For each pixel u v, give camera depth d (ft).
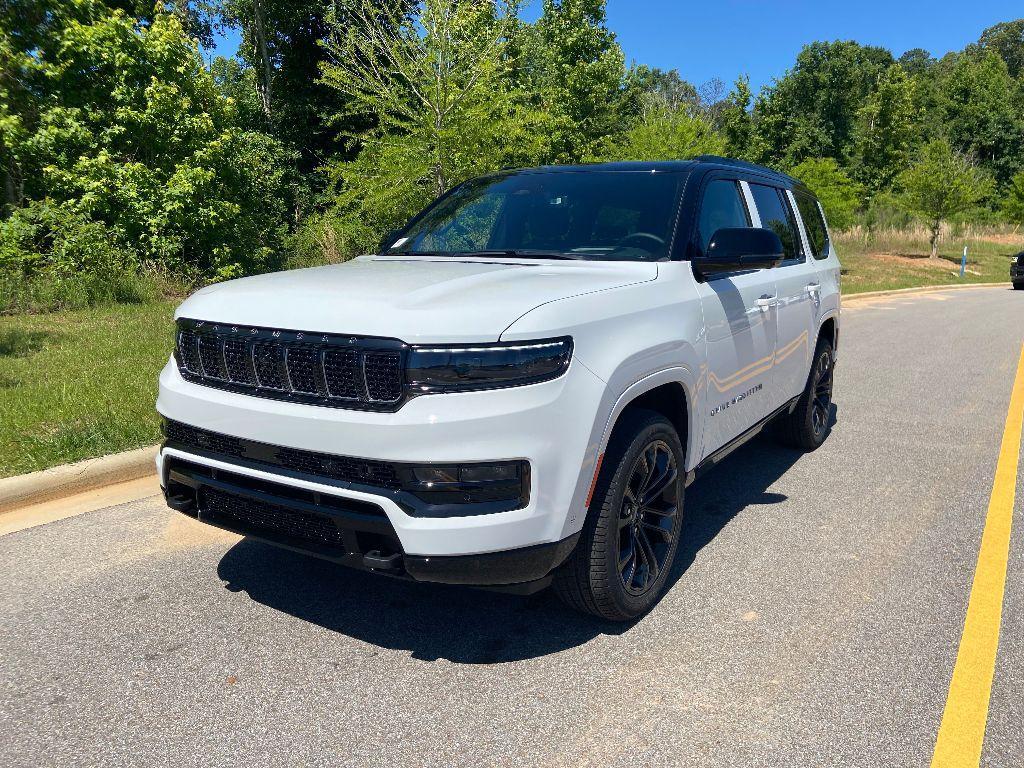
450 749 8.02
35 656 9.73
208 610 10.94
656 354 10.19
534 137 43.86
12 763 7.75
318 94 76.79
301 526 9.16
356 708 8.73
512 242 12.92
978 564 12.73
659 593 11.38
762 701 8.90
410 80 41.34
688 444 11.65
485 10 41.60
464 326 8.28
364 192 44.04
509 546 8.46
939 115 203.82
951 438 20.67
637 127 63.36
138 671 9.43
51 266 38.09
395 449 8.22
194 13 76.69
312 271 11.39
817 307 17.71
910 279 83.10
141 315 34.09
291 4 71.97
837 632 10.50
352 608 11.09
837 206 81.51
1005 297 69.97
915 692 9.10
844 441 20.36
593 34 86.12
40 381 21.67
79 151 41.42
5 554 12.64
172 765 7.75
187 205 41.88
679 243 11.88
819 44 170.71
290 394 9.00
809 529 14.25
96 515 14.33
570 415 8.74
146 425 17.72
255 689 9.07
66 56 40.75
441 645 10.12
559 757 7.91
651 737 8.25
